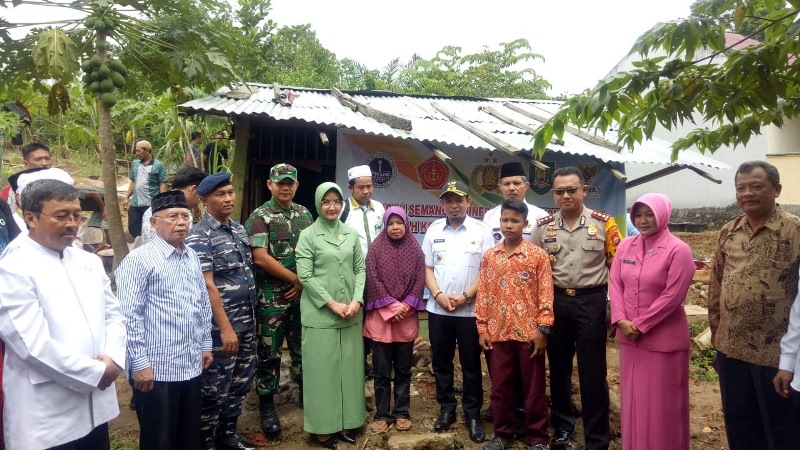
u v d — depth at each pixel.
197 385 3.25
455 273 4.08
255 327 3.89
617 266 3.56
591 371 3.70
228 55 5.61
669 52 2.99
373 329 4.12
